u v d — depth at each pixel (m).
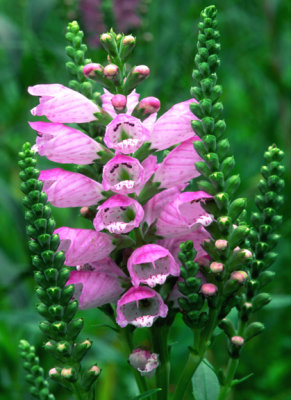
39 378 0.41
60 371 0.39
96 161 0.41
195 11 0.93
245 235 0.39
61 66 0.89
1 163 0.95
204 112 0.38
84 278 0.40
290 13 1.00
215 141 0.38
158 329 0.41
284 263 0.81
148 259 0.38
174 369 0.66
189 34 0.84
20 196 0.85
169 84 0.80
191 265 0.38
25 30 0.83
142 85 0.81
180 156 0.41
